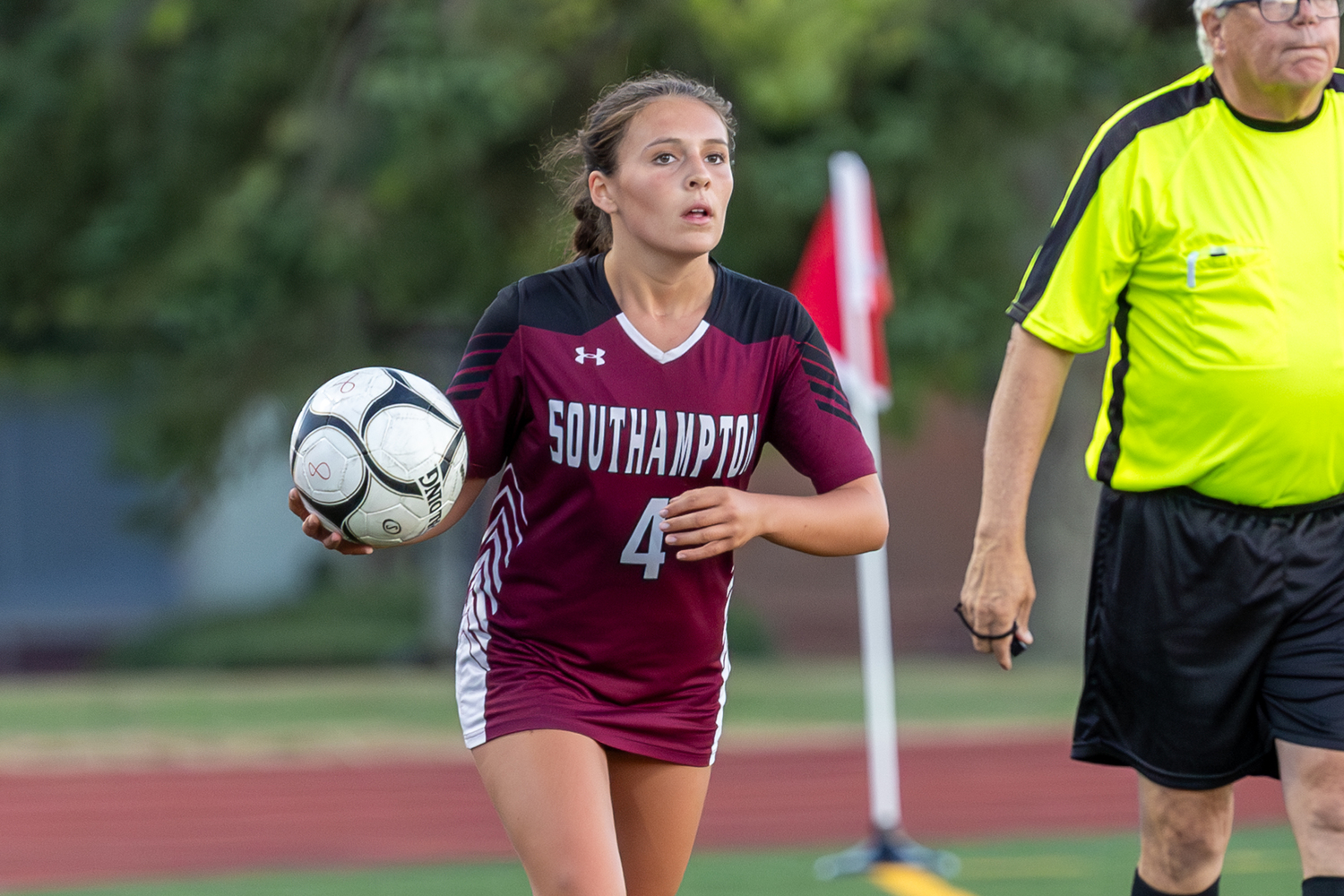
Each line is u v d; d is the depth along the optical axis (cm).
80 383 7862
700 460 1304
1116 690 1473
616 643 1328
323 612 7950
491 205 5794
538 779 1284
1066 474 6844
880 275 2728
